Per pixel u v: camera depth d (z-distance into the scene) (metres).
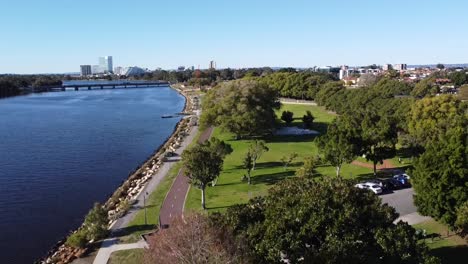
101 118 165.50
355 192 30.17
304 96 185.12
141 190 64.19
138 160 94.44
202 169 51.75
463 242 40.44
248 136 103.88
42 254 48.03
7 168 87.62
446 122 69.50
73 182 77.44
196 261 25.36
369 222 28.45
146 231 47.00
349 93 140.38
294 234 27.53
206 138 105.75
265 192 57.97
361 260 26.23
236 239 27.31
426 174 42.12
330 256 25.83
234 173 68.81
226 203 54.31
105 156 98.44
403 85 171.25
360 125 76.12
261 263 27.19
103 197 68.56
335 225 27.34
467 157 41.06
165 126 143.75
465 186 40.12
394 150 63.97
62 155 99.50
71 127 142.38
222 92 107.50
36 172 84.44
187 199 57.06
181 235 26.64
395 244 27.12
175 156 87.19
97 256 41.88
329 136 63.28
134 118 164.75
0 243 51.19
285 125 119.25
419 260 27.42
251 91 102.94
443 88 180.50
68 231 54.59
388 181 58.75
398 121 84.06
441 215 41.50
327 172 66.69
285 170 69.25
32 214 61.06
